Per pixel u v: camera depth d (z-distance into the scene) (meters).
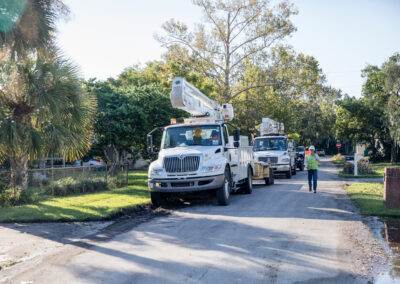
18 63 12.93
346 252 6.37
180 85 12.26
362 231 7.92
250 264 5.76
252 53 38.12
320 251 6.43
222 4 36.25
